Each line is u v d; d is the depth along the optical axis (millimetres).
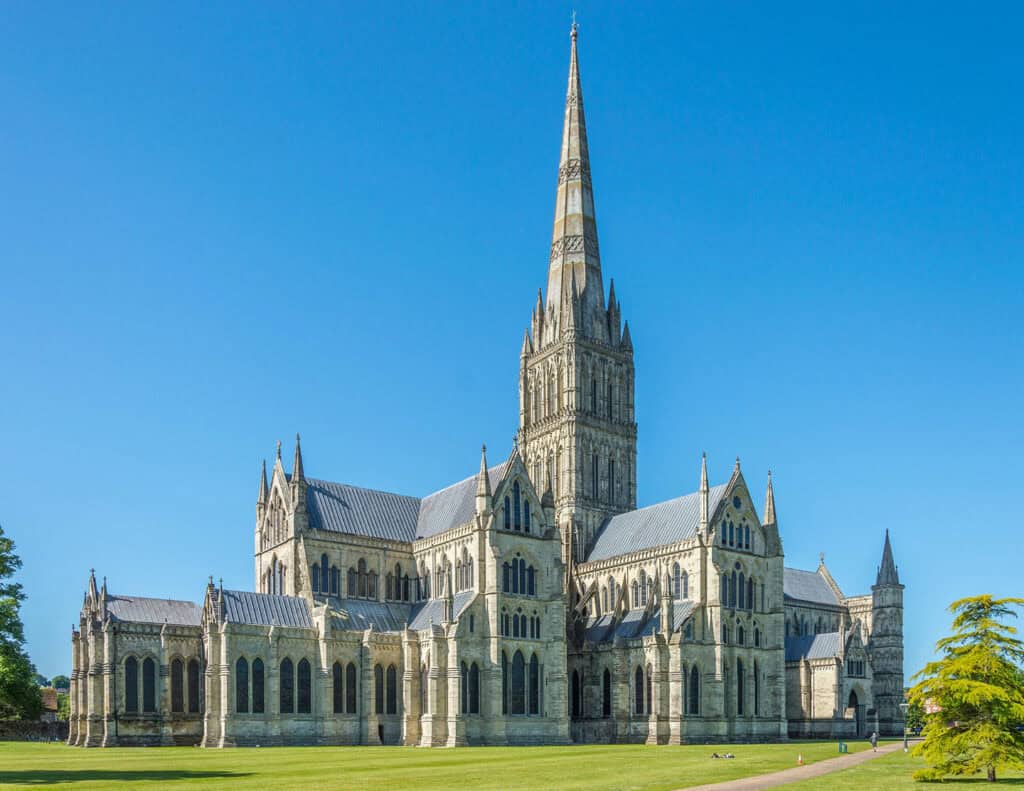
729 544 152875
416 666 141750
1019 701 66188
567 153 198625
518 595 147750
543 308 193625
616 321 190750
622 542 168500
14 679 97688
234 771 77562
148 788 61625
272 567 158625
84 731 131875
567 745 138875
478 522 147000
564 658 148375
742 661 150125
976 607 68938
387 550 160375
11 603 90750
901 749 114625
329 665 137500
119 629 130000
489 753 109062
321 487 161125
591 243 193250
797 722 170375
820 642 172375
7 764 87000
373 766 84062
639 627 150625
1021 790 60406
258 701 132125
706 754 104438
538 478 185625
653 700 142875
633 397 189250
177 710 132500
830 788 61875
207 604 134500
